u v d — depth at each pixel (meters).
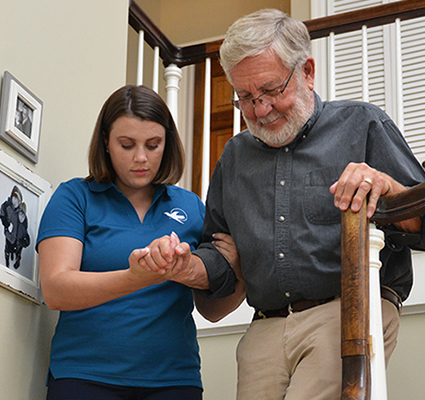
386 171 1.56
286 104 1.55
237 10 5.37
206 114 2.94
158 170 1.80
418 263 2.55
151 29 2.92
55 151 2.02
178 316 1.72
